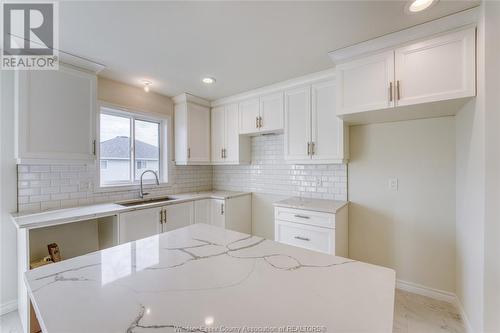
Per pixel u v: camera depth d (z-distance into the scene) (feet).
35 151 5.92
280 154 10.18
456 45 4.93
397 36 5.46
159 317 2.06
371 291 2.47
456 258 6.55
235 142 10.36
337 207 7.30
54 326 1.94
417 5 4.47
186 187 11.23
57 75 6.32
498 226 4.33
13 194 6.37
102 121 8.54
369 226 7.97
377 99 5.89
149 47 6.05
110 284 2.61
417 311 6.33
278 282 2.66
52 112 6.22
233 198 10.14
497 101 4.32
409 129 7.27
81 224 7.53
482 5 4.43
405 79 5.50
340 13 4.71
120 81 8.52
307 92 8.14
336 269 2.98
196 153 10.56
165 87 9.21
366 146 8.01
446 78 5.04
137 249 3.68
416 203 7.18
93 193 7.97
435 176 6.89
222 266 3.07
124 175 9.17
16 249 6.38
